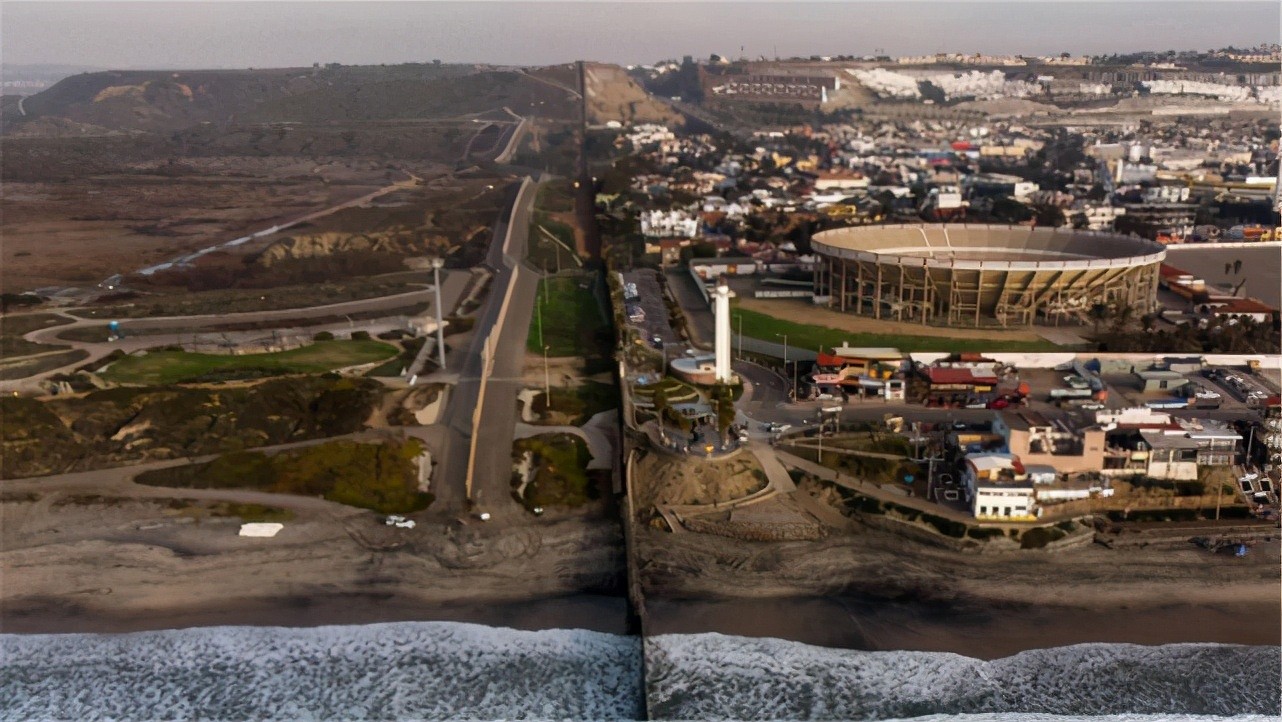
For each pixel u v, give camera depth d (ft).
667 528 379.35
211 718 289.53
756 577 348.18
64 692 298.56
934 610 329.72
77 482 421.59
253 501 407.03
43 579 355.97
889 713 284.41
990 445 407.64
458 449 448.65
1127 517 376.89
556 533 383.24
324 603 341.21
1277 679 295.69
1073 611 328.49
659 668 302.45
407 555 370.32
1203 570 348.59
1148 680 296.92
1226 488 387.34
